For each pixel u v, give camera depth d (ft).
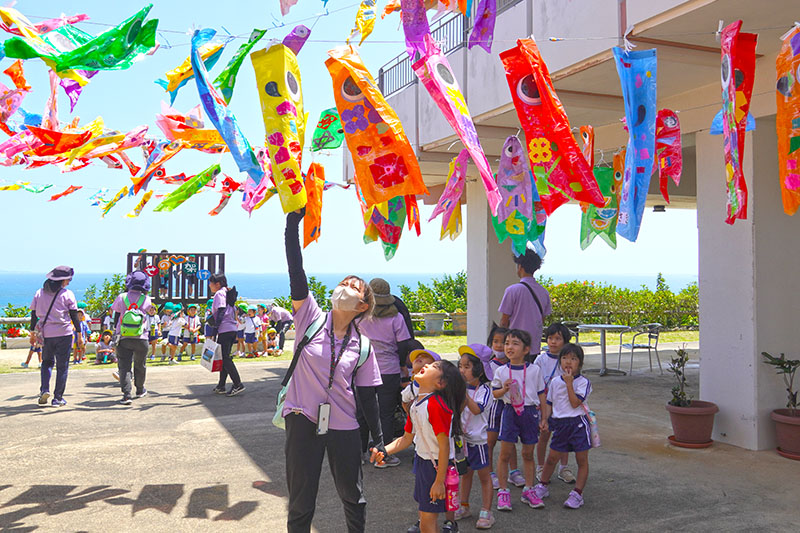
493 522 14.35
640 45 18.53
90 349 48.29
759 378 20.63
